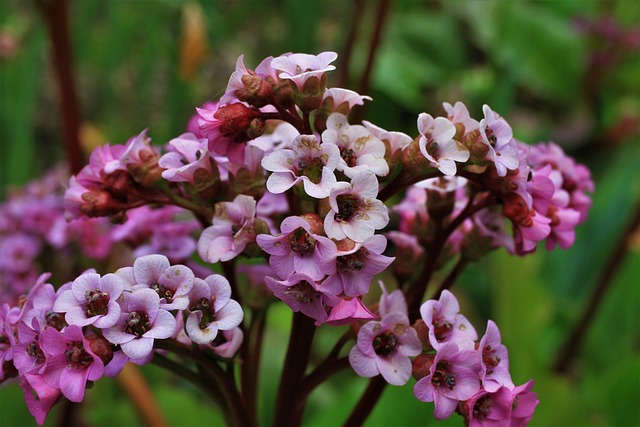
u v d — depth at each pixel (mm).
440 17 1305
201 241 395
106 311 373
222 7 1211
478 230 451
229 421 446
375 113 1115
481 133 391
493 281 763
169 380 828
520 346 711
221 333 413
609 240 944
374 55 744
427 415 625
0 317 401
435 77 1226
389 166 397
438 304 388
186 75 932
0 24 1104
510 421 387
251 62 1220
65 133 737
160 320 368
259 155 413
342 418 650
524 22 1231
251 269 465
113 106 1058
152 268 379
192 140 429
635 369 727
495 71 1071
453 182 437
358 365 380
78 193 428
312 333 423
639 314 896
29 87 873
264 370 753
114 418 723
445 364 382
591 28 1199
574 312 911
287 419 434
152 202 428
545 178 413
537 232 412
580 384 854
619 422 724
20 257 669
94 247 662
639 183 969
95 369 366
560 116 1342
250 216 395
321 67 397
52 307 392
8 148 954
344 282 368
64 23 707
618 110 1248
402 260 462
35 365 380
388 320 387
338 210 369
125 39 1066
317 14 875
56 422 704
